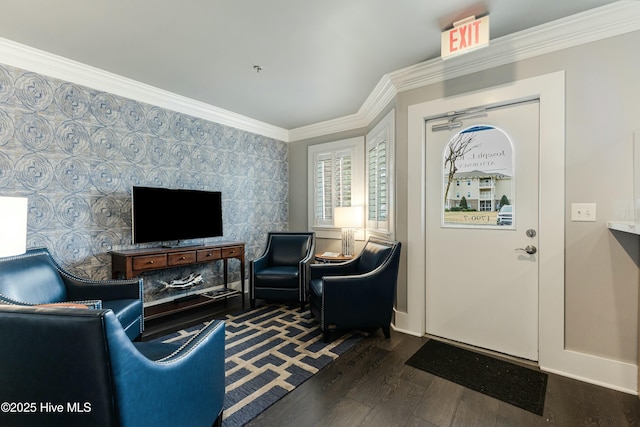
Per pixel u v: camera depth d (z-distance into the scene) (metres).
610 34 1.87
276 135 4.70
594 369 1.94
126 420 0.86
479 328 2.41
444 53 2.07
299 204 4.81
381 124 3.29
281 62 2.57
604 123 1.90
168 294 3.38
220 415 1.48
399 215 2.77
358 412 1.64
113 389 0.83
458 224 2.50
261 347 2.38
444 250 2.57
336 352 2.31
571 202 2.00
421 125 2.62
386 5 1.84
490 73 2.28
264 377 1.96
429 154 2.63
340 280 2.47
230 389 1.83
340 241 4.29
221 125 3.92
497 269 2.33
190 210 3.36
